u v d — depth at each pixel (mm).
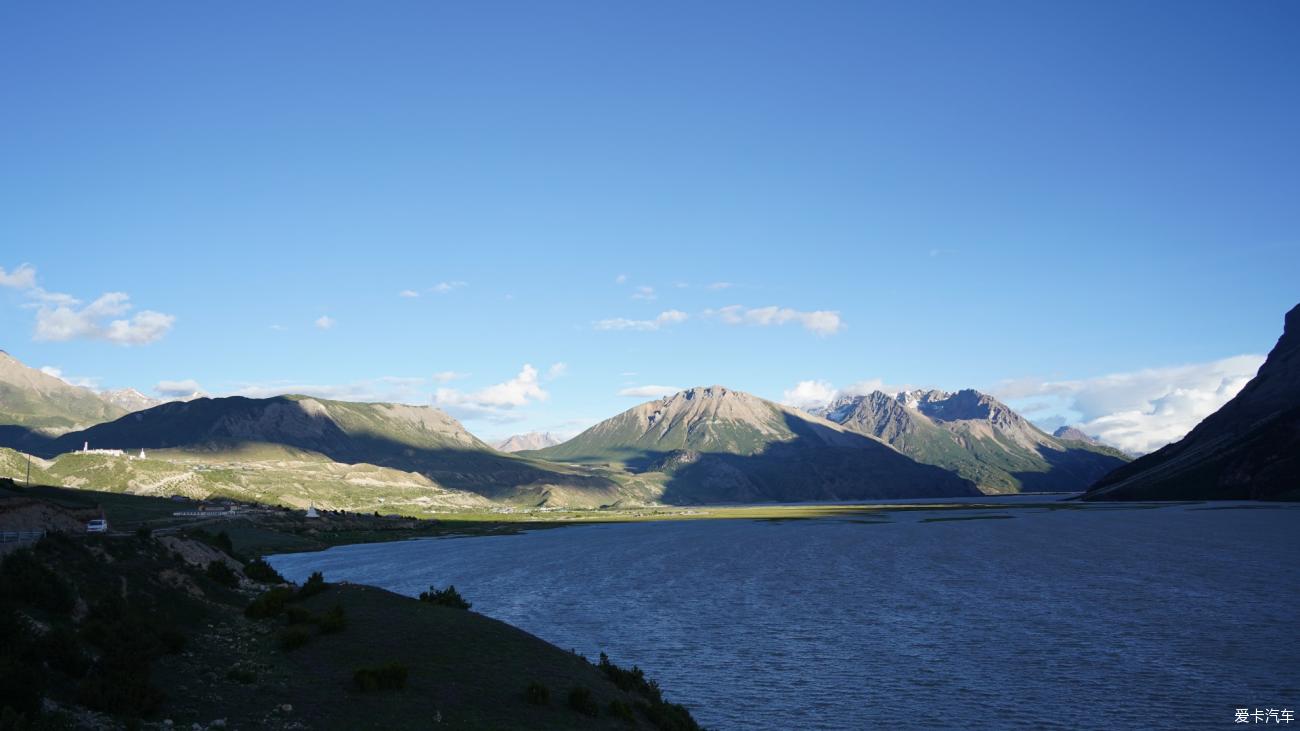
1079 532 183500
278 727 28953
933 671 57656
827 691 53219
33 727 23078
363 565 135875
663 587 103625
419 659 39812
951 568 118812
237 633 41625
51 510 52469
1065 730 44969
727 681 55938
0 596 32219
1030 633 69438
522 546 181250
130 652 31766
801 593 96000
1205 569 108625
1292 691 50688
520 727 32688
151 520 168500
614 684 43312
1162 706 48531
